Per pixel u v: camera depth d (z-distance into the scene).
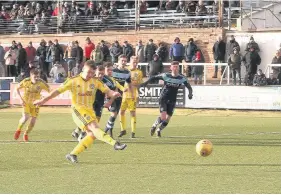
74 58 71.81
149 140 37.81
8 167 27.39
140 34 80.25
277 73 59.81
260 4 78.50
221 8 76.81
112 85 36.56
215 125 47.47
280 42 71.69
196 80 65.88
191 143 36.03
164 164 28.05
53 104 66.12
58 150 33.09
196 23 78.62
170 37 78.62
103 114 59.88
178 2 83.00
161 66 62.06
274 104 57.59
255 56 62.09
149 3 87.12
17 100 67.44
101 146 34.50
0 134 41.81
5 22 89.69
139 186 22.84
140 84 39.53
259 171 26.02
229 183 23.34
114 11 84.56
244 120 51.84
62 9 86.94
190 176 24.88
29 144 35.88
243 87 58.72
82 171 26.22
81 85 28.03
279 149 33.16
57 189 22.39
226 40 74.88
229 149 33.16
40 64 73.25
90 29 85.06
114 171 26.19
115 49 70.00
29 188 22.58
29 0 91.50
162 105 39.12
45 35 85.38
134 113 39.34
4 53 77.44
